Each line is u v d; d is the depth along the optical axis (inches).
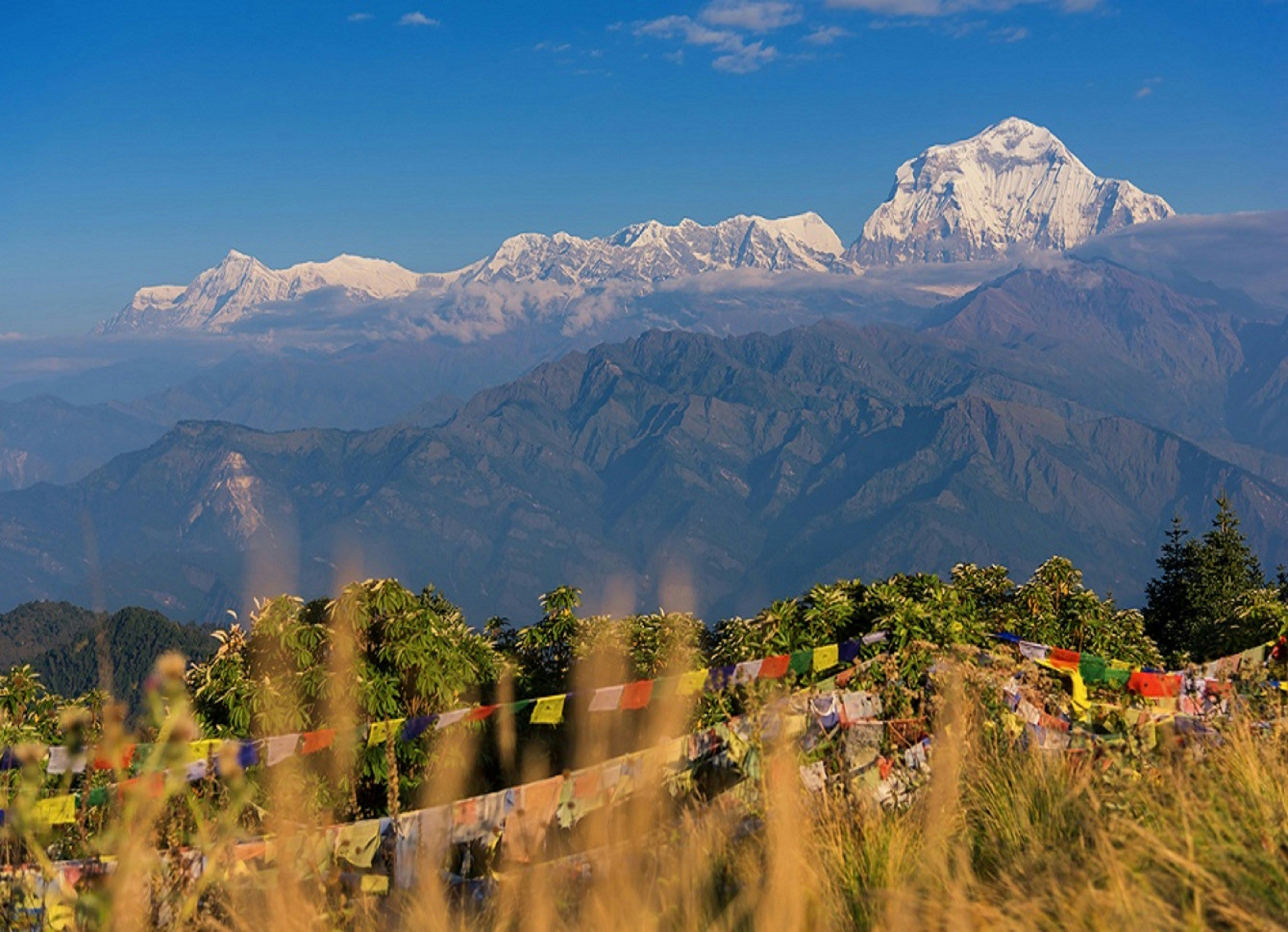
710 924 192.1
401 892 235.0
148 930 187.5
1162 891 180.1
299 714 363.6
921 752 289.0
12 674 366.6
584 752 371.2
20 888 204.2
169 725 166.2
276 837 227.8
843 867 214.8
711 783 276.4
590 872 233.3
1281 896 178.2
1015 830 231.8
